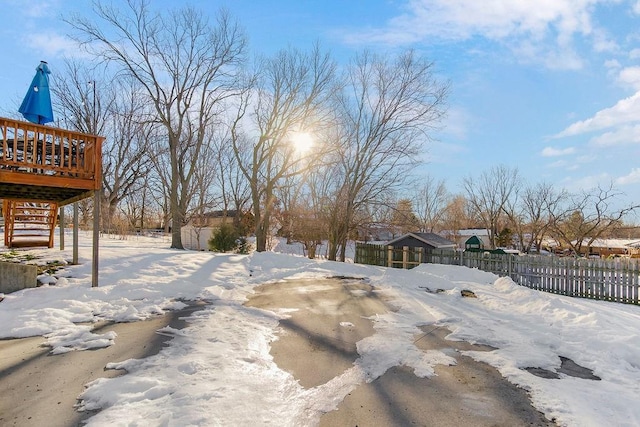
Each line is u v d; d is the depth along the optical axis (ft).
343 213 61.26
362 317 20.71
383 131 60.29
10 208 37.55
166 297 24.04
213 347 14.69
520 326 19.15
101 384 11.12
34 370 12.39
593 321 19.01
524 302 24.36
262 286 30.19
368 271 38.75
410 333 17.80
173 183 56.13
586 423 9.64
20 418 9.36
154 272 29.99
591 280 32.81
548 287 35.91
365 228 65.31
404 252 50.37
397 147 60.70
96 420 9.12
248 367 12.92
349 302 24.52
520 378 12.57
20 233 40.98
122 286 24.59
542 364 13.99
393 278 33.73
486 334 17.72
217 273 33.17
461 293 28.32
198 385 11.09
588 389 11.82
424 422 9.61
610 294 31.58
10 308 19.61
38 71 23.47
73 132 22.86
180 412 9.45
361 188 61.72
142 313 20.01
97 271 24.40
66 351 14.23
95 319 18.85
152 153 81.25
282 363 13.58
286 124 60.54
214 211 124.77
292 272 37.11
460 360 14.28
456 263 45.03
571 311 21.20
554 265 35.53
